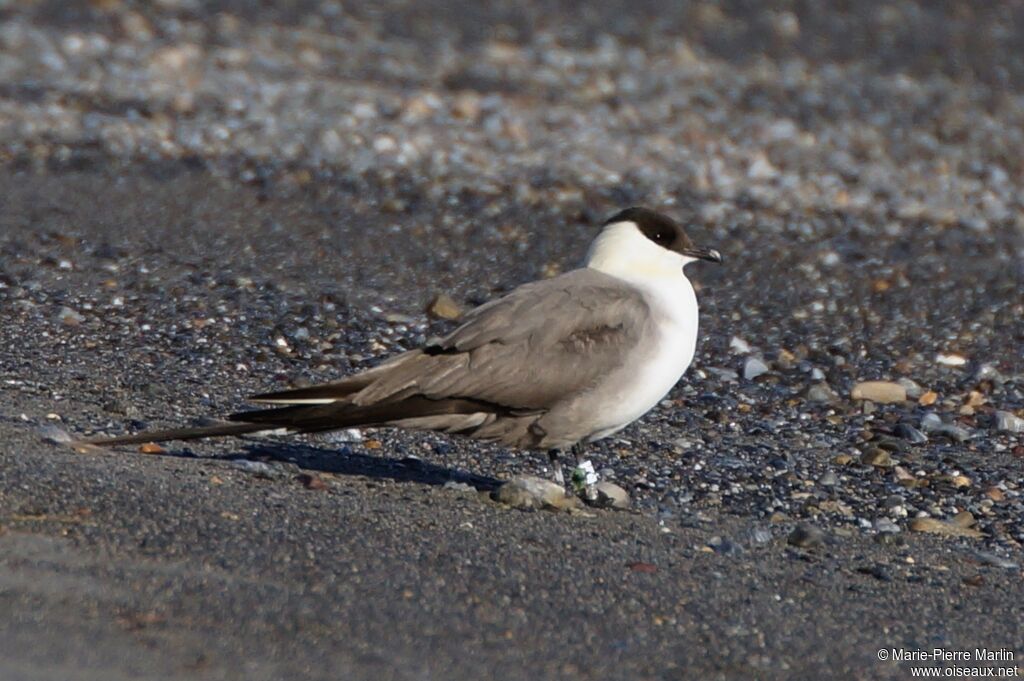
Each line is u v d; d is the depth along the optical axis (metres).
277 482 9.88
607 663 7.35
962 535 10.65
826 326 16.48
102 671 6.64
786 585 8.88
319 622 7.43
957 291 18.08
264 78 26.23
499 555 8.74
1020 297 17.91
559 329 9.88
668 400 13.54
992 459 12.43
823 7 36.50
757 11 35.88
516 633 7.59
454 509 9.70
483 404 9.88
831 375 14.83
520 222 19.77
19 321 14.24
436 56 29.58
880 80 30.69
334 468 10.56
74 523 8.40
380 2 33.69
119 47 27.16
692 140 24.70
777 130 25.70
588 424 10.05
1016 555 10.21
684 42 32.69
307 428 9.70
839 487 11.51
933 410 13.81
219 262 16.94
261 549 8.33
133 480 9.25
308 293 16.03
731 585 8.74
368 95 25.52
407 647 7.25
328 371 13.80
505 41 31.48
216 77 25.88
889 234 20.78
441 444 11.58
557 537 9.30
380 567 8.28
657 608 8.17
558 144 23.58
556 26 33.22
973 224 21.61
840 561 9.59
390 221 19.33
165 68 26.17
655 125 25.52
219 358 13.81
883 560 9.71
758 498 11.11
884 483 11.66
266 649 7.05
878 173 23.80
